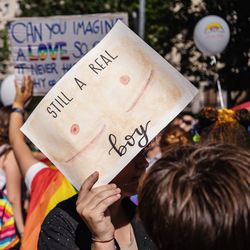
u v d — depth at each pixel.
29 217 2.76
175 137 3.64
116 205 1.99
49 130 1.90
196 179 1.37
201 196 1.35
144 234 2.00
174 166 1.41
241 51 7.45
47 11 8.82
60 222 1.92
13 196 4.27
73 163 1.87
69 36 4.66
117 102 1.87
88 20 4.63
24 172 2.98
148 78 1.88
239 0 7.40
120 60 1.90
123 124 1.85
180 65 8.04
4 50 9.03
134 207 2.04
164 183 1.39
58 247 1.89
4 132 4.30
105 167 1.85
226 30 5.98
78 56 4.68
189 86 1.86
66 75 1.91
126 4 8.59
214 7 7.52
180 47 8.07
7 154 4.27
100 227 1.74
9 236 3.72
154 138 2.00
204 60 7.70
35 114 1.91
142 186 1.45
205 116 3.17
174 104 1.85
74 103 1.88
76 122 1.88
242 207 1.33
